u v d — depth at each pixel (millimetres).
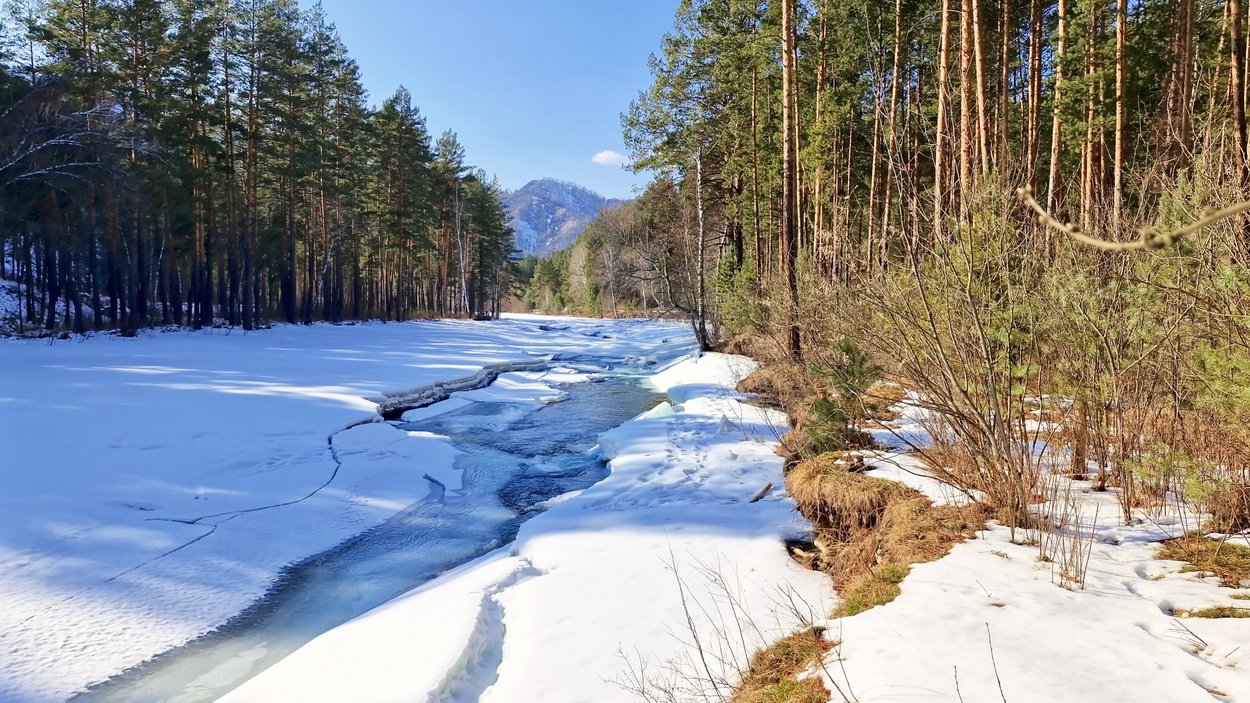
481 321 50938
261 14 29703
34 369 15211
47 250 24672
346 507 8172
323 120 32688
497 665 4406
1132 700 2490
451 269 59656
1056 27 16969
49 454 8680
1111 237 4496
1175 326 4000
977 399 4750
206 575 6219
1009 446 4566
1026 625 3152
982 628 3170
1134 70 13750
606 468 10258
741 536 5887
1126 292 4328
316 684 4191
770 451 9133
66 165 20875
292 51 30453
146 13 24812
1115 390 4508
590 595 4984
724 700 3275
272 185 34094
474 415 14539
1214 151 4328
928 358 4914
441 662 4219
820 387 8750
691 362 20500
